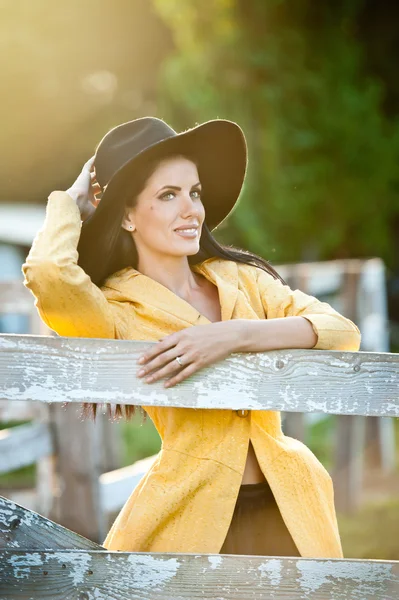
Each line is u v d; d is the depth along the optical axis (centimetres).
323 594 346
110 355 347
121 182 382
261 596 345
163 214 385
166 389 350
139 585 346
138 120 406
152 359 349
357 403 355
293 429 971
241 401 353
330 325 371
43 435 779
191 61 1884
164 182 384
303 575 346
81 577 345
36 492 920
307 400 354
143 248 400
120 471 860
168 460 374
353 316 1121
